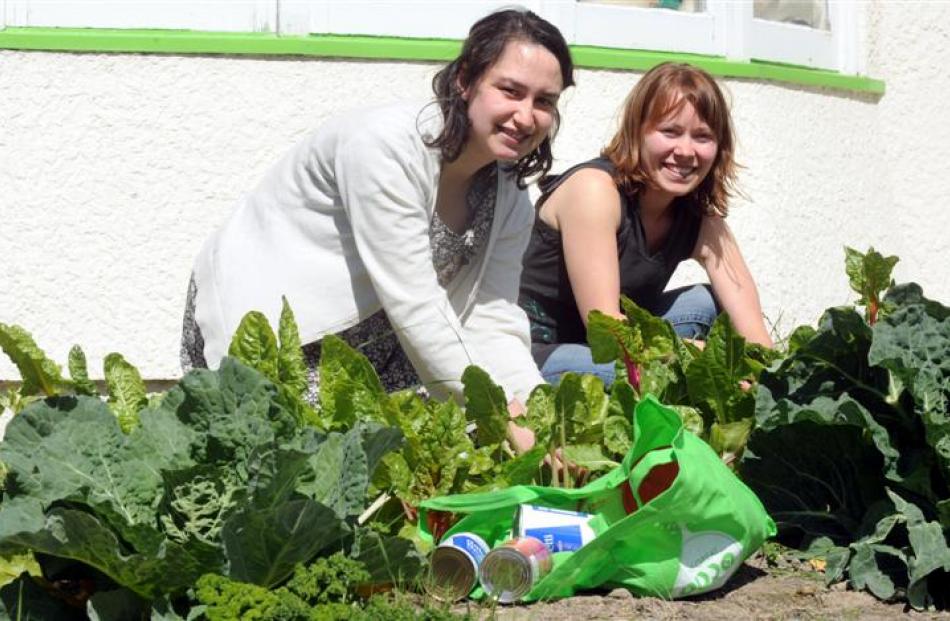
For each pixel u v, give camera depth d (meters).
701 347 4.21
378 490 3.37
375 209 3.48
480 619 3.01
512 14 3.60
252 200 3.87
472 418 3.50
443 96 3.56
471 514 3.24
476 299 3.88
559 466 3.57
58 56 5.14
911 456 3.40
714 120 4.30
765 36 6.10
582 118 5.66
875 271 4.00
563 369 4.30
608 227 4.30
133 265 5.22
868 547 3.33
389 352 3.94
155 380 5.30
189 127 5.25
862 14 6.47
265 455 2.71
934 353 3.36
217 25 5.29
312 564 2.82
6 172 5.12
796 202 6.15
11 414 5.01
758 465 3.59
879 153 6.53
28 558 3.10
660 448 3.29
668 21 5.86
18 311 5.13
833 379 3.52
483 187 3.79
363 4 5.40
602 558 3.19
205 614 2.74
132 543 2.75
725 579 3.23
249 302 3.71
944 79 6.64
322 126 3.73
